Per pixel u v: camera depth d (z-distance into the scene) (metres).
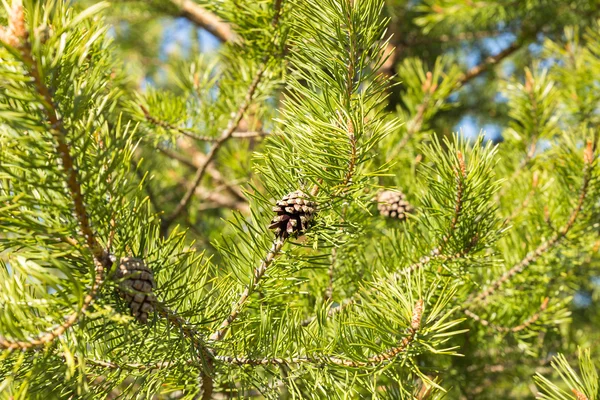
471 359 1.51
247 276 1.01
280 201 0.96
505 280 1.24
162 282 0.98
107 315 0.88
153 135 1.32
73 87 0.86
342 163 0.96
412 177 1.25
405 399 1.01
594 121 1.72
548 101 1.53
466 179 1.03
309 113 0.97
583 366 1.00
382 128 0.96
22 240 0.88
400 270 1.09
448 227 1.06
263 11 1.16
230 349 0.98
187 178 2.27
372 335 0.99
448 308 1.13
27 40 0.81
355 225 0.98
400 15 2.62
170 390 1.03
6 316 0.85
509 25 2.63
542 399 1.00
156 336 0.95
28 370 0.92
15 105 0.86
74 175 0.85
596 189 1.19
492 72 2.77
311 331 1.01
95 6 0.82
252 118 1.56
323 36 0.96
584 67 1.78
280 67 1.22
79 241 0.87
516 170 1.53
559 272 1.29
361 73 0.96
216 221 1.96
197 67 1.45
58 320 0.87
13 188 0.87
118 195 0.88
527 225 1.27
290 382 0.99
